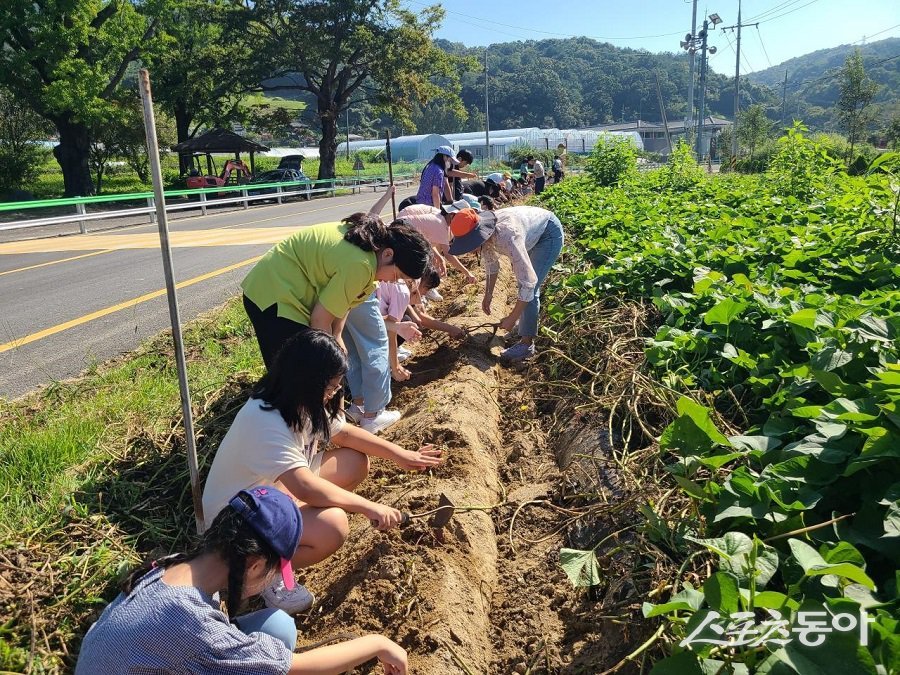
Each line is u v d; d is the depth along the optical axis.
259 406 2.89
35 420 4.76
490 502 3.92
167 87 36.34
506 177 17.72
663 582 2.72
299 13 36.00
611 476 3.75
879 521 2.51
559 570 3.33
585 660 2.80
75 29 25.55
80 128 28.70
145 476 4.07
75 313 7.95
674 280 6.08
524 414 5.05
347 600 3.12
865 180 9.28
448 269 10.26
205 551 2.22
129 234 16.77
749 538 2.54
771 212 8.83
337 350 2.84
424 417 4.55
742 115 46.50
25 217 23.88
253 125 40.16
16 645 2.78
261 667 2.17
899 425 2.59
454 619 2.95
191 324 7.05
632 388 4.31
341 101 39.12
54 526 3.43
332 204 26.91
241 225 18.08
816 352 3.52
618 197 12.30
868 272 5.21
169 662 2.08
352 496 2.95
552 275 8.21
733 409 3.97
